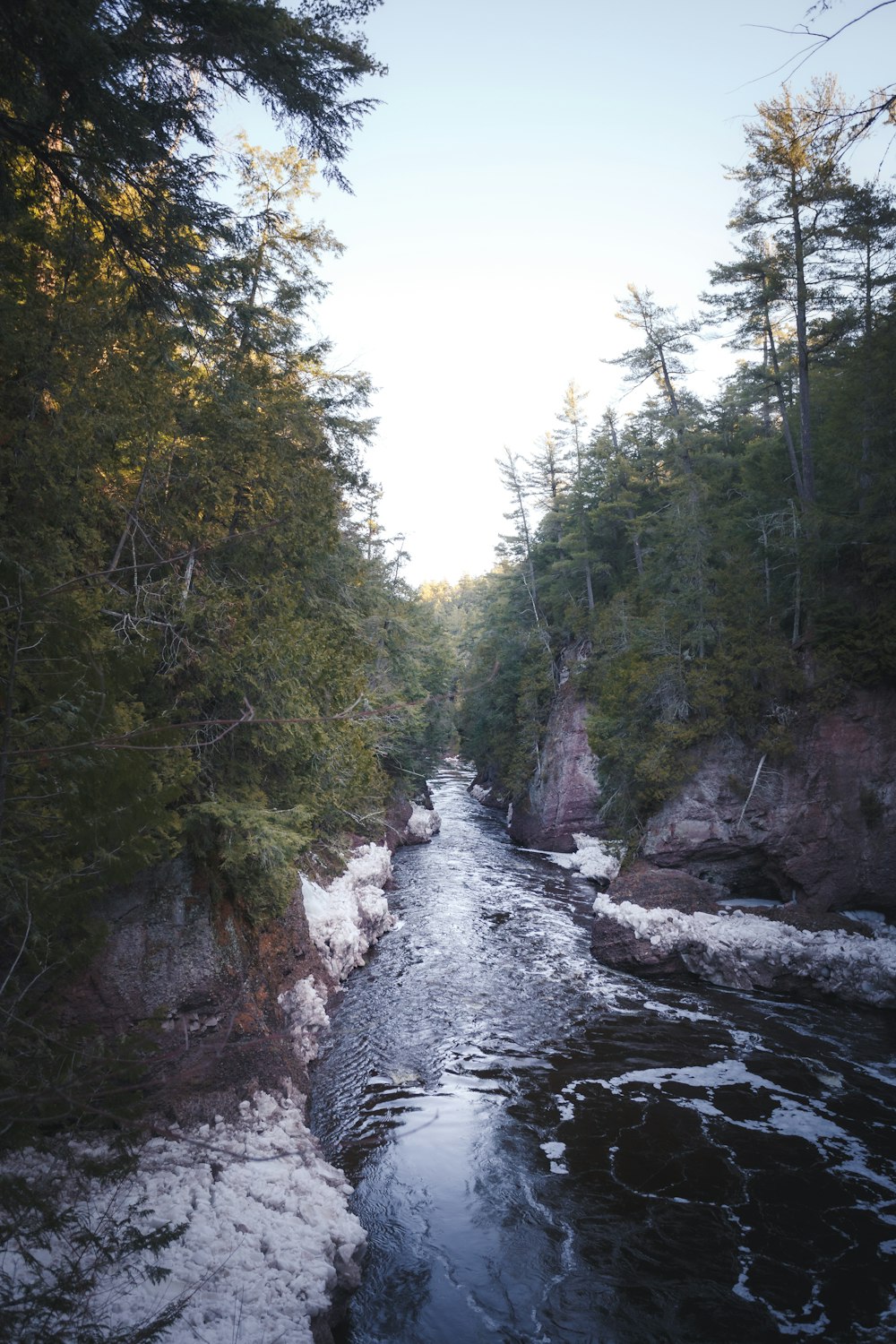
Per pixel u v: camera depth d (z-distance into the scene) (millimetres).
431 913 29031
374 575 27172
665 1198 12812
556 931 27438
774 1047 18562
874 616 25891
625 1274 11125
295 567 16953
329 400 19000
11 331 8070
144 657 5215
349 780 17719
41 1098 3924
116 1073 4363
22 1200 3826
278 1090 13492
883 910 24453
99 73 5645
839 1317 10414
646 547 50156
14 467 8383
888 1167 13797
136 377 10234
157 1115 11273
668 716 29453
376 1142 14086
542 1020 19859
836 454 28000
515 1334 10008
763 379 38281
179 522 12703
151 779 5086
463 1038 18531
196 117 6715
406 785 45438
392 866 36500
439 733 50500
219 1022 12836
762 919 24578
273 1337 7926
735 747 27922
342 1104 15266
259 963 15188
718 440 44750
